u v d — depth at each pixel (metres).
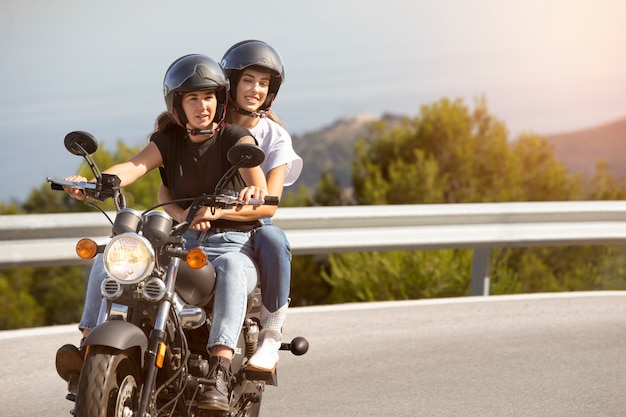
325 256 26.50
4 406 11.75
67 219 15.41
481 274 19.23
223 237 9.82
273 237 9.84
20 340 14.65
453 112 39.25
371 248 18.03
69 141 9.33
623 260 25.78
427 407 11.88
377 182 36.31
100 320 8.60
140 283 8.47
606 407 11.95
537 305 17.98
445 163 38.53
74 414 8.04
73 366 8.63
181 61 9.63
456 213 18.48
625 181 38.81
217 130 9.94
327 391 12.54
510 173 38.16
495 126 39.81
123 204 9.25
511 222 19.05
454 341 15.20
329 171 37.06
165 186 10.35
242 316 9.28
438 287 21.83
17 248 15.10
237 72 11.10
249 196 9.04
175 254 8.59
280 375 13.28
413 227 18.27
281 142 11.15
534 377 13.23
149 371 8.38
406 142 39.31
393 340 15.22
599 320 16.83
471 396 12.34
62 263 15.52
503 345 14.98
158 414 8.71
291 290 26.34
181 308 8.93
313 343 14.97
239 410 10.03
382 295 21.97
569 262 26.34
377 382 12.95
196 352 9.52
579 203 19.55
